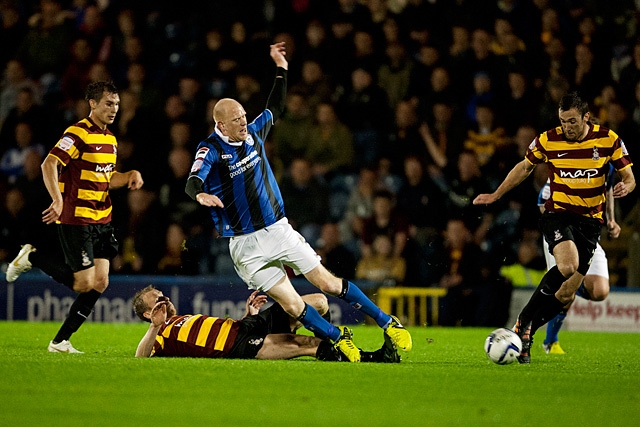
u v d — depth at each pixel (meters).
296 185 51.09
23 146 52.50
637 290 45.91
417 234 49.44
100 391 17.78
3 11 58.06
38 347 29.41
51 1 57.50
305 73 53.88
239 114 24.06
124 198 49.25
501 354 24.06
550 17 56.03
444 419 15.38
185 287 46.09
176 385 18.61
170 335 24.31
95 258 27.19
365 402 17.03
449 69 53.66
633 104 55.00
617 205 48.91
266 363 22.50
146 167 50.09
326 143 52.44
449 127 52.00
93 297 27.06
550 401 17.64
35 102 54.06
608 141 26.05
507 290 47.12
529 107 53.06
